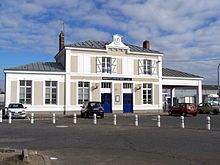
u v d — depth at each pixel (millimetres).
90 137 17938
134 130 21719
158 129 22547
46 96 40406
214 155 12438
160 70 45938
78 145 15141
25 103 39594
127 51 44062
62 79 41062
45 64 43250
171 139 17078
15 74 39250
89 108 35281
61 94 40875
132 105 44094
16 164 10000
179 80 47938
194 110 41312
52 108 40469
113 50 43438
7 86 38938
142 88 44719
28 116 37469
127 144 15383
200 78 49500
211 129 22828
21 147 14492
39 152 12781
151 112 44875
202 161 11328
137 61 44688
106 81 42906
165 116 39750
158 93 45625
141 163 10914
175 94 70375
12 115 34219
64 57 42062
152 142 16000
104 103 42812
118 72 43562
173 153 12922
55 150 13664
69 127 23641
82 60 41969
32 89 39750
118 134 19312
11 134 19172
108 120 31750
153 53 45406
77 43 43375
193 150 13602
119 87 43500
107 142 16047
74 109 41188
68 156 12164
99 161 11211
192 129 22656
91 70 42312
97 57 42656
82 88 41906
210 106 48781
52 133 19719
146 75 45000
